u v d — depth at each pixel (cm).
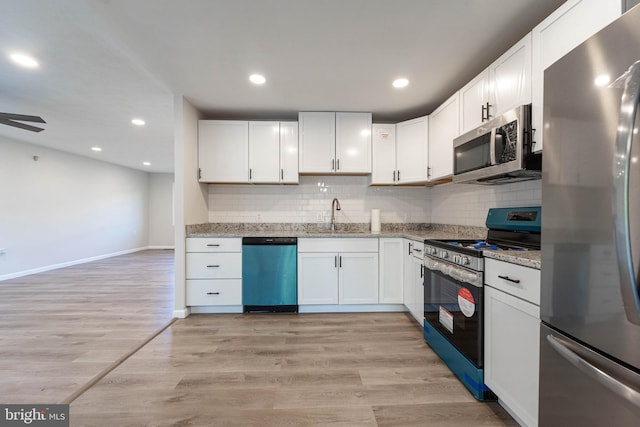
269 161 305
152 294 359
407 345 218
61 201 533
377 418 141
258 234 288
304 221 343
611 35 77
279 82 241
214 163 303
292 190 343
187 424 137
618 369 76
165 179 808
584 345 86
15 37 184
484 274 152
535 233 175
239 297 283
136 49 195
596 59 81
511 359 131
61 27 173
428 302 215
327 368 186
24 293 363
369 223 345
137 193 756
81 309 301
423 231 335
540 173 166
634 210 68
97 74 233
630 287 68
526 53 157
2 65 220
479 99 201
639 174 67
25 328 250
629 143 67
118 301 329
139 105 301
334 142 304
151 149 513
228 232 317
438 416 143
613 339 77
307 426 136
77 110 316
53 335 235
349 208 345
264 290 283
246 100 278
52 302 326
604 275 79
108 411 145
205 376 176
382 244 286
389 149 308
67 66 221
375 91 258
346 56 202
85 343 220
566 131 92
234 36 180
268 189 342
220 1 150
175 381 171
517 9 156
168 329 248
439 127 262
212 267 281
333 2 151
